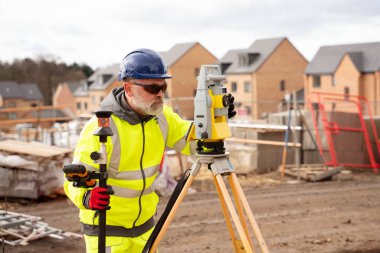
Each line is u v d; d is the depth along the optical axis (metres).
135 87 2.97
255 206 8.91
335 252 6.17
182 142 3.45
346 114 13.00
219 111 3.26
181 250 6.34
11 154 9.29
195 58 56.19
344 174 11.84
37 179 9.07
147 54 3.01
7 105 79.56
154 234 3.22
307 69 47.34
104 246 2.86
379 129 13.64
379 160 13.59
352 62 43.31
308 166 12.47
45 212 8.49
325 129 12.46
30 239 6.52
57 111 64.00
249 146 12.91
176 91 55.25
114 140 3.02
